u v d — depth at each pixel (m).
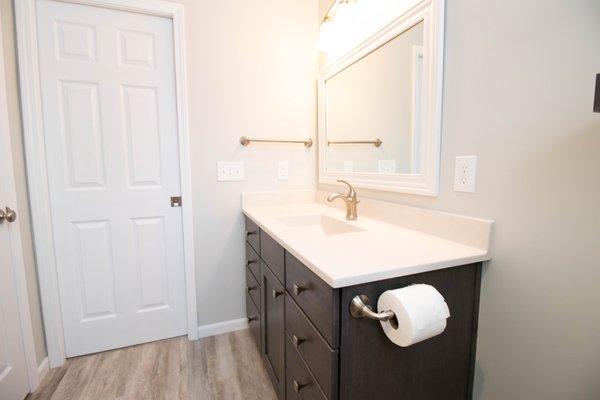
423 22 1.07
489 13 0.85
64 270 1.57
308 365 0.90
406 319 0.67
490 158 0.87
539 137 0.75
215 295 1.84
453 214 1.00
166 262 1.75
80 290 1.61
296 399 1.02
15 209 1.30
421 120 1.10
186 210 1.71
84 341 1.64
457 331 0.90
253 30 1.76
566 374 0.73
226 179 1.78
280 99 1.85
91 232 1.60
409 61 1.16
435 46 1.01
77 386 1.42
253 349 1.71
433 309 0.69
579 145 0.67
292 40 1.85
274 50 1.81
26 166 1.42
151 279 1.73
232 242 1.84
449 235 1.01
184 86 1.63
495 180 0.86
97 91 1.53
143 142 1.63
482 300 0.92
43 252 1.48
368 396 0.79
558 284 0.73
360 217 1.46
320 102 1.87
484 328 0.91
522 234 0.80
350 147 1.61
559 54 0.70
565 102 0.69
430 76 1.04
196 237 1.76
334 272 0.73
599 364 0.67
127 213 1.65
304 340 0.92
